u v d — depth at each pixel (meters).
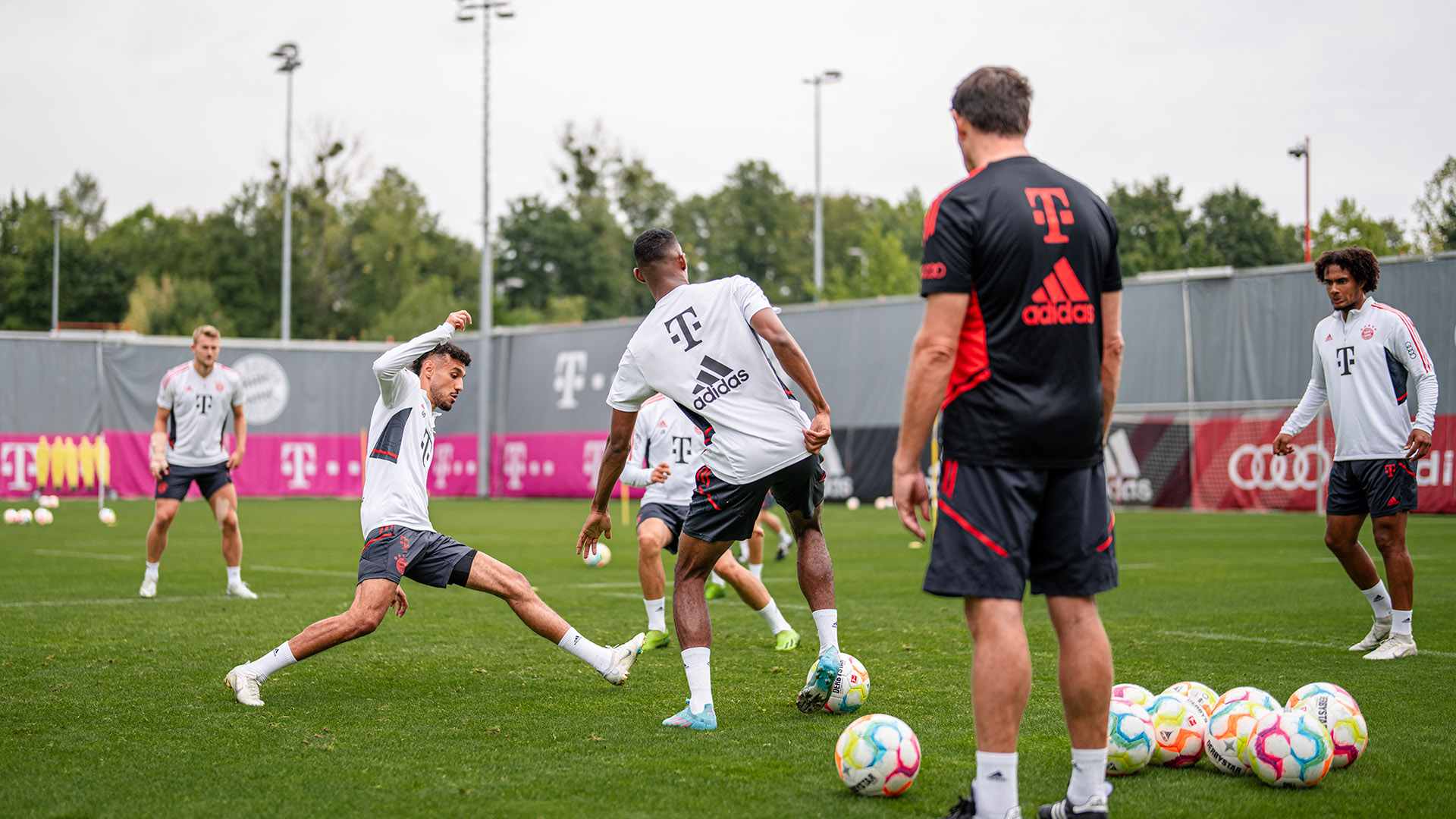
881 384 47.22
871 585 18.36
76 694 9.46
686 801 6.35
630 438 9.23
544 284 129.38
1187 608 14.99
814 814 6.09
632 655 9.80
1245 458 39.00
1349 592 16.92
